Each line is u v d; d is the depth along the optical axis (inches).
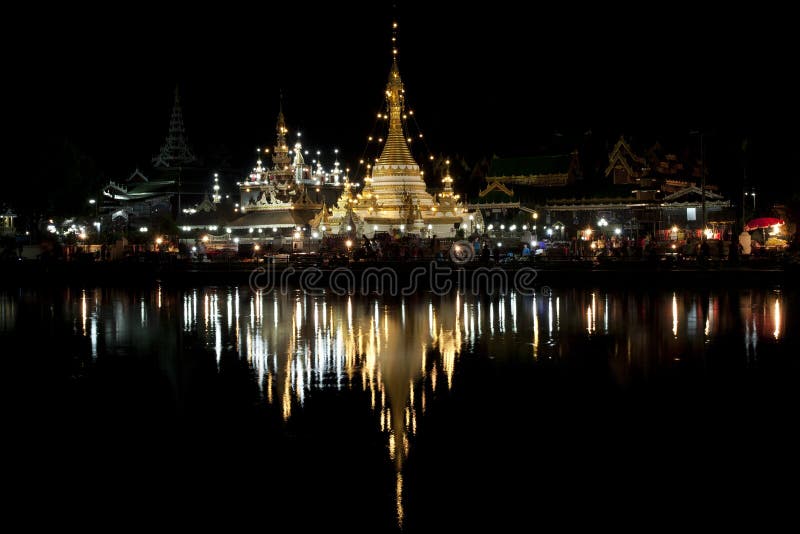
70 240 4151.1
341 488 872.3
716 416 1090.7
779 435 1012.5
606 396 1192.2
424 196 4313.5
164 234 4264.3
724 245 3201.3
